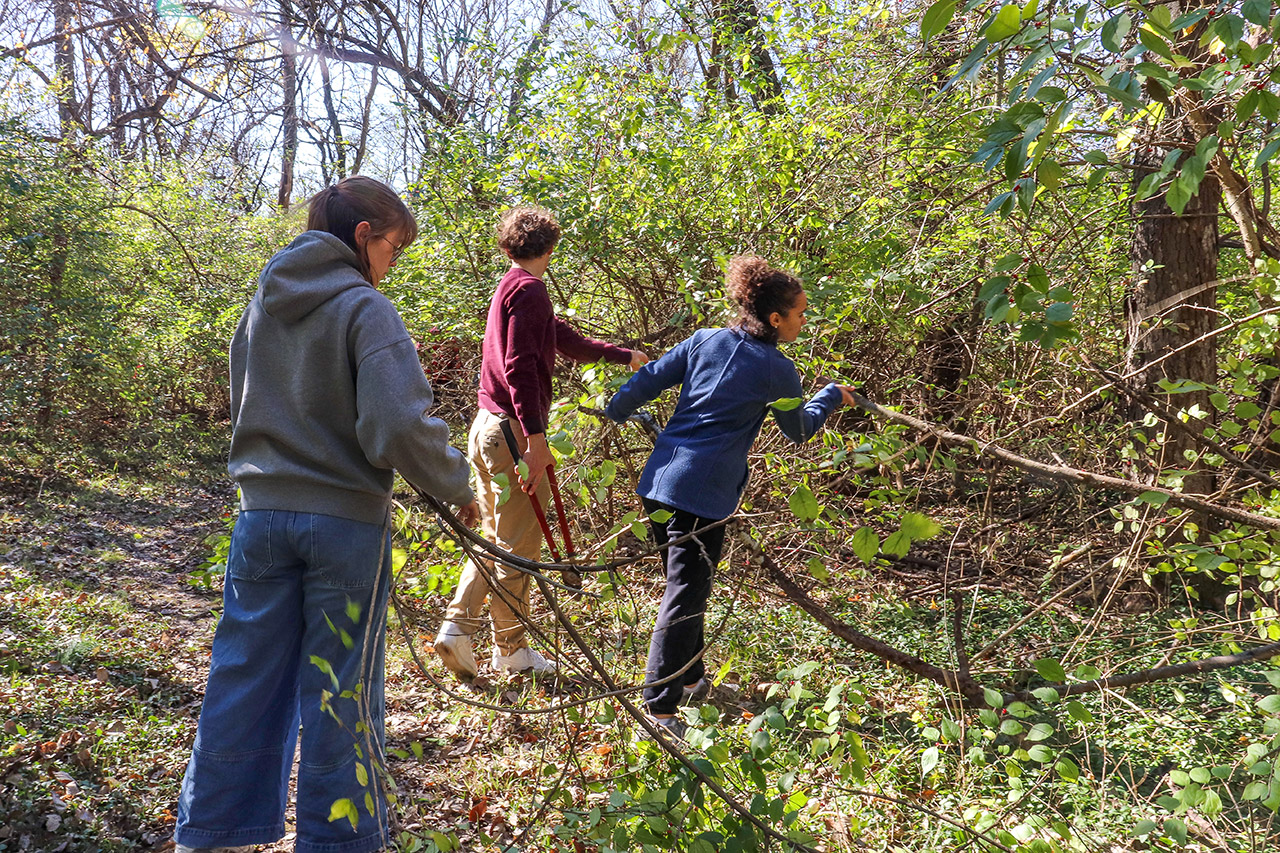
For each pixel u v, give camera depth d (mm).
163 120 17859
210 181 14156
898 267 4645
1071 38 1558
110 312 9102
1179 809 1859
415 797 2768
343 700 2031
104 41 17406
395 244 2250
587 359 3600
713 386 3074
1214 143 1735
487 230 5633
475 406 5746
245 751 2037
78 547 6156
